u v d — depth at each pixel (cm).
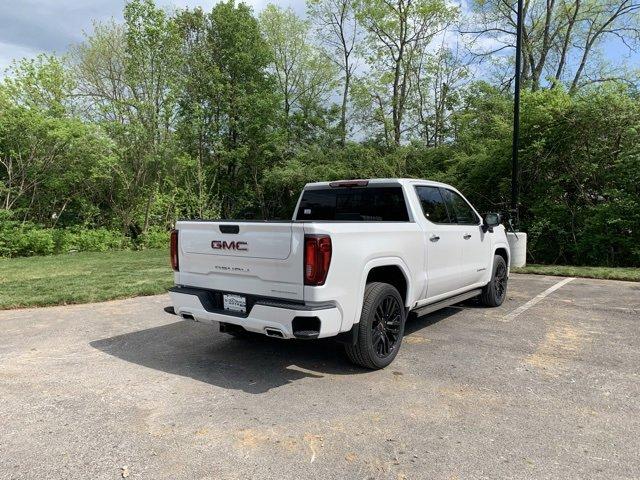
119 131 1914
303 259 391
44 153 1792
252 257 423
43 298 781
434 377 438
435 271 549
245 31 2505
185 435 332
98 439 327
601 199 1288
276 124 2627
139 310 730
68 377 445
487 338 561
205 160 2467
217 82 2427
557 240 1312
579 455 302
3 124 1688
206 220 466
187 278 482
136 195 2009
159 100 2003
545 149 1324
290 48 2864
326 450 311
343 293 408
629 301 759
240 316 428
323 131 2741
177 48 2034
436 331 592
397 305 476
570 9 2347
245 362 486
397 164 1956
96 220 2023
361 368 464
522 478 277
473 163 1555
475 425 344
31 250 1638
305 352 519
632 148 1184
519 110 1254
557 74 2467
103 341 562
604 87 1301
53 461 299
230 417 359
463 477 279
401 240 483
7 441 324
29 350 527
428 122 2512
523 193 1405
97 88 2325
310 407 376
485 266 680
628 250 1186
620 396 392
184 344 550
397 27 2445
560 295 815
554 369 455
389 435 330
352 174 2042
